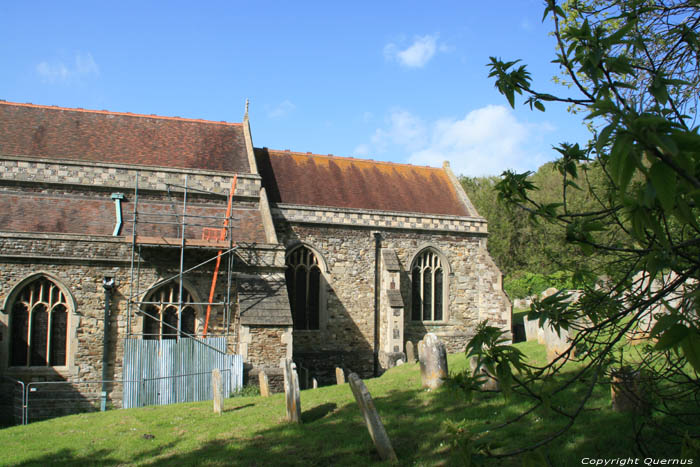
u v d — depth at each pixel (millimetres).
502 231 47125
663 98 3387
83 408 18922
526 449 4039
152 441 12008
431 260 28859
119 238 19797
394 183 31094
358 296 26594
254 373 19328
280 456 10227
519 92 4555
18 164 22422
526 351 17406
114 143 25906
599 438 8898
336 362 25578
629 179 2623
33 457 11156
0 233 18750
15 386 18500
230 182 25188
